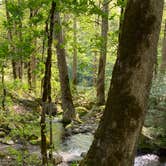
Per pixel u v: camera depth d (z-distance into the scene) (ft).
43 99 20.21
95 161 14.38
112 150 14.06
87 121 55.11
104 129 14.26
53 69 50.49
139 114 13.84
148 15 13.28
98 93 65.41
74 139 44.37
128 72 13.65
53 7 18.37
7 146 33.40
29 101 46.14
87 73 92.58
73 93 79.51
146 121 42.65
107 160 14.14
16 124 26.32
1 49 18.83
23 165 24.06
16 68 68.49
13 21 19.25
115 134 13.97
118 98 13.85
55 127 49.62
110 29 84.02
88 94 80.07
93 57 100.89
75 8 18.28
